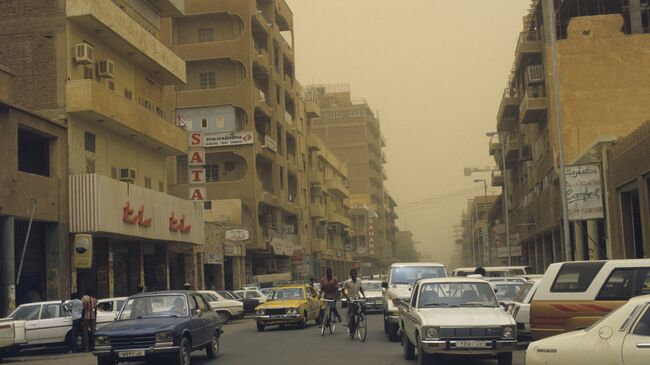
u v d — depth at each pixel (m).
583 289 12.23
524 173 60.00
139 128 34.09
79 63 30.53
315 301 27.38
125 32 33.22
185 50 55.53
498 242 72.62
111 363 14.25
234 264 51.22
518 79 56.06
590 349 7.82
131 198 31.73
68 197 29.06
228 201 51.47
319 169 82.94
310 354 16.34
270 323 24.95
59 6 30.09
